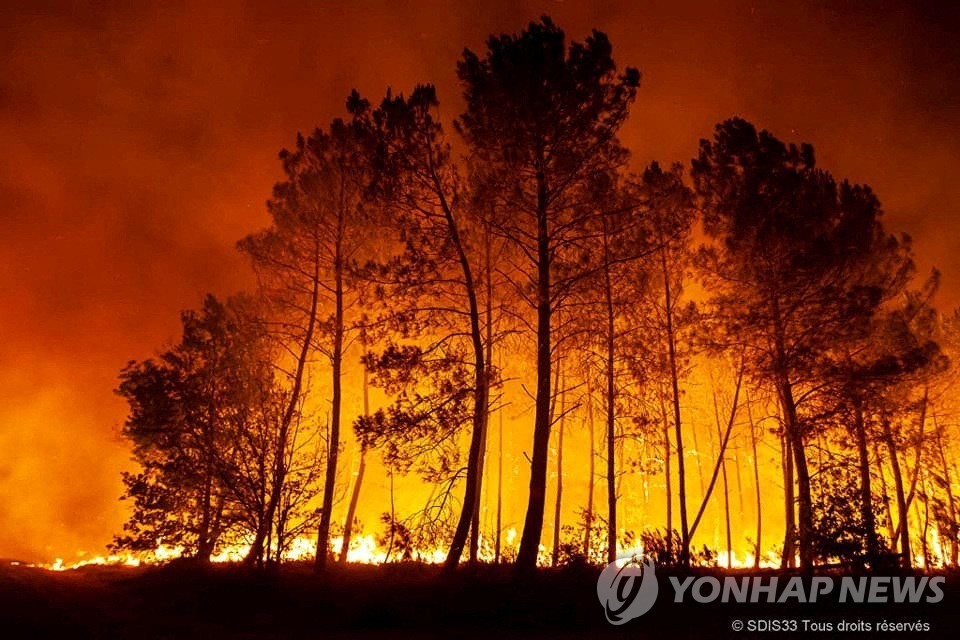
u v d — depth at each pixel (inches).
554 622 445.7
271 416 645.3
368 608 458.9
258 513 597.6
